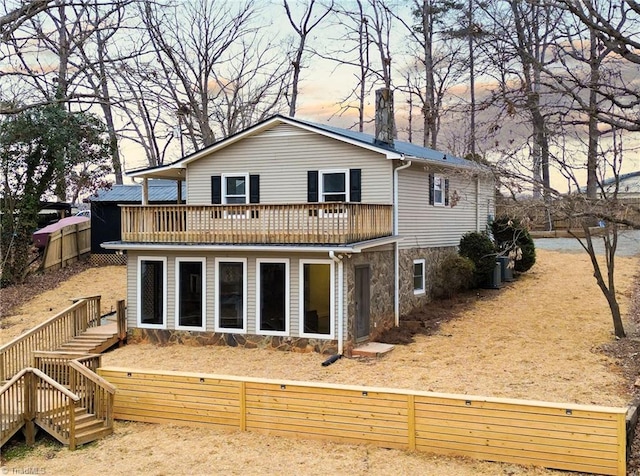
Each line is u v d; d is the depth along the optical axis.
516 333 16.19
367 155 18.09
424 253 19.88
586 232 14.98
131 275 17.58
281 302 16.14
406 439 9.80
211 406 11.13
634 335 15.02
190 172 20.48
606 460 8.59
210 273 16.80
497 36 13.70
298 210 15.93
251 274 16.41
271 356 15.45
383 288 17.34
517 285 21.98
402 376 13.11
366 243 15.39
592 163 12.77
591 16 13.16
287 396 10.58
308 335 15.72
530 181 12.23
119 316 17.25
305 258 15.81
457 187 22.22
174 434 10.98
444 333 16.75
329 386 10.30
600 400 10.84
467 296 20.83
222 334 16.69
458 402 9.46
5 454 10.60
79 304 17.23
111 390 11.23
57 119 25.89
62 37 26.02
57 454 10.45
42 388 11.08
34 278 26.05
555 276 22.94
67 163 26.59
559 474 8.79
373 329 16.56
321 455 9.75
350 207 15.48
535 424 9.01
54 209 34.34
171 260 17.19
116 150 29.86
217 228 16.81
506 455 9.18
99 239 28.47
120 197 28.30
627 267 23.50
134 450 10.38
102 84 29.11
